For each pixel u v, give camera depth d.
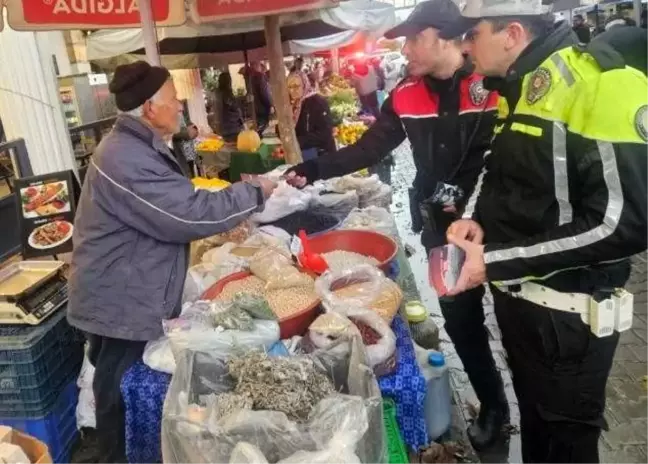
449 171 2.72
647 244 1.54
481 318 2.81
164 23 2.96
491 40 1.74
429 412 2.56
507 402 3.09
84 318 2.26
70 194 3.26
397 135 2.92
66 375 2.96
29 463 1.79
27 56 4.01
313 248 2.75
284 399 1.56
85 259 2.23
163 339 2.21
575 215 1.67
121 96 2.17
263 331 1.94
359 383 1.64
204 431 1.43
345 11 6.37
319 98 6.05
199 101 10.08
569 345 1.77
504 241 1.86
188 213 2.14
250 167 6.38
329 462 1.32
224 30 5.92
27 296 2.82
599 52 1.57
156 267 2.24
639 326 4.04
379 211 3.43
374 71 13.33
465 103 2.60
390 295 2.21
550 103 1.62
